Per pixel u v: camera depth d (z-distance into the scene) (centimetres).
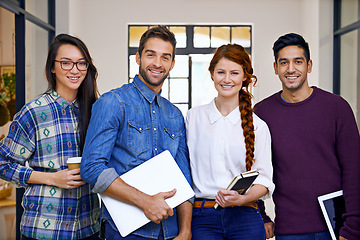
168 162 200
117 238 193
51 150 206
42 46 524
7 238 369
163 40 203
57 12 588
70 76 208
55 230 204
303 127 237
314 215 234
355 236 227
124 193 185
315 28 615
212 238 211
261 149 218
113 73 705
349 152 233
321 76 605
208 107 224
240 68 213
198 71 1202
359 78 515
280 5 706
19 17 436
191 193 197
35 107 204
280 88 707
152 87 208
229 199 197
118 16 704
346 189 232
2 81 384
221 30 729
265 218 251
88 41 704
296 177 235
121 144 198
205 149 217
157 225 198
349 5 550
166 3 705
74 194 208
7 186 370
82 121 214
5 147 204
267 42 708
